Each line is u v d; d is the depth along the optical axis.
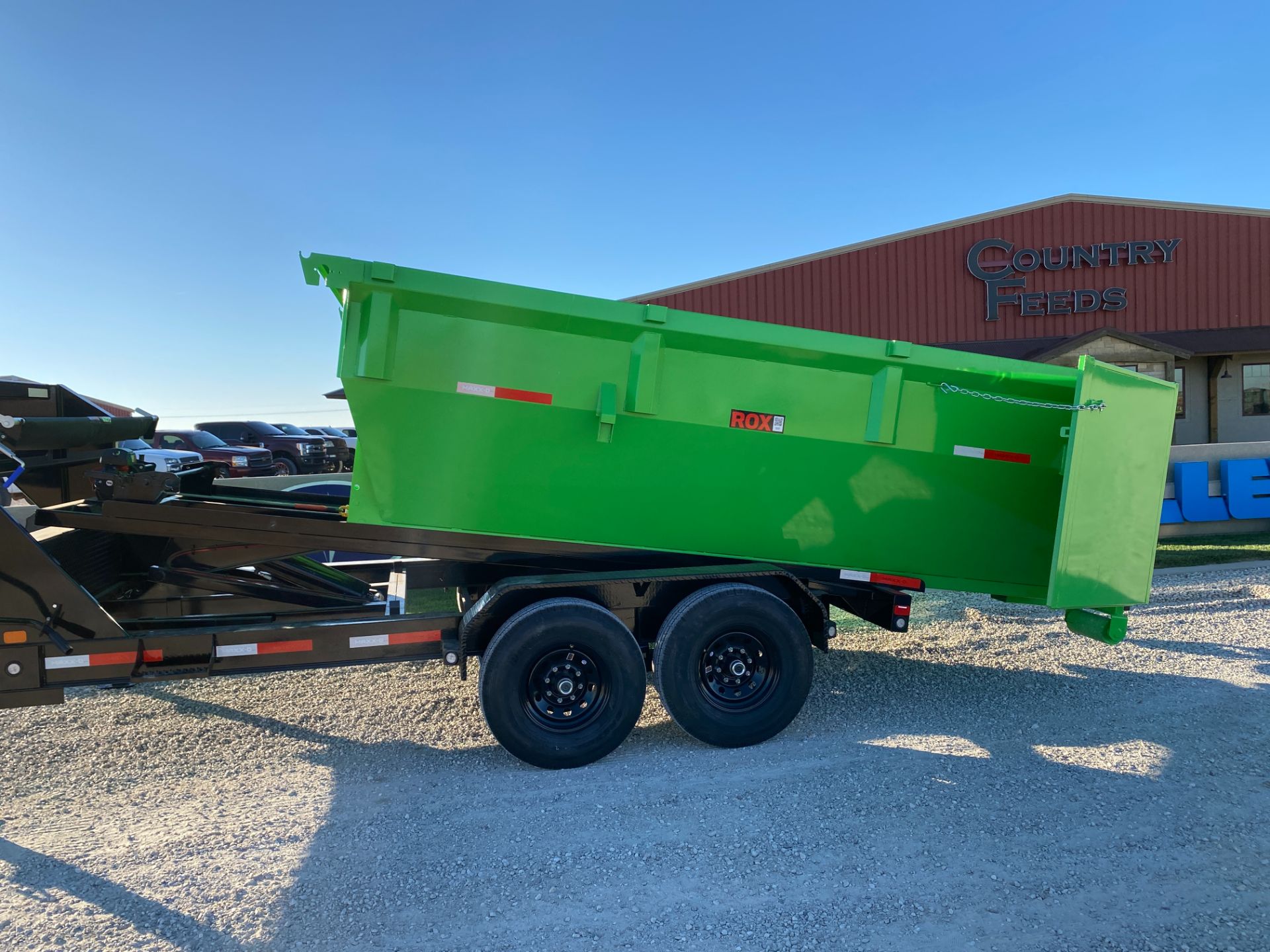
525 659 4.09
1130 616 7.13
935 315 23.00
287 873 3.13
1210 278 21.95
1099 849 3.23
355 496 4.14
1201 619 6.95
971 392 4.66
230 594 5.50
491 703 4.06
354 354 4.01
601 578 4.34
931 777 3.96
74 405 5.24
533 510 4.36
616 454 4.40
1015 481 4.99
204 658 4.00
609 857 3.22
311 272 3.92
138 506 4.22
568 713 4.24
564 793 3.84
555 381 4.26
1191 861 3.13
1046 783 3.86
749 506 4.63
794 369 4.56
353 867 3.17
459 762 4.26
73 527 4.22
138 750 4.42
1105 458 4.71
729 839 3.35
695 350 4.42
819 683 5.55
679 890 2.97
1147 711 4.84
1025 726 4.65
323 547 4.30
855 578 4.80
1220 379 21.52
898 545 4.89
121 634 3.93
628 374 4.34
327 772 4.13
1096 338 20.48
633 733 4.69
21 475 4.89
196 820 3.60
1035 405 4.69
